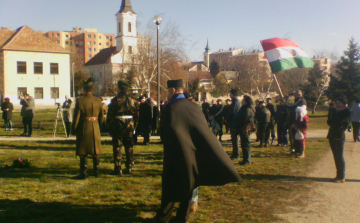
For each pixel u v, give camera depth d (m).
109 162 9.34
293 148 11.02
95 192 6.19
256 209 5.38
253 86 44.25
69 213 5.08
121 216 4.99
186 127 4.40
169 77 33.28
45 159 9.54
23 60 53.91
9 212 5.04
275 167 8.70
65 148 11.89
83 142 7.04
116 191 6.28
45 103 55.69
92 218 4.89
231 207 5.46
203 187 6.65
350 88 35.09
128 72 36.16
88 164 9.10
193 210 5.05
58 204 5.49
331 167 8.70
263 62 45.03
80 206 5.41
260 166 8.83
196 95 53.19
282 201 5.79
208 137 4.40
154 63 33.38
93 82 7.20
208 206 5.50
